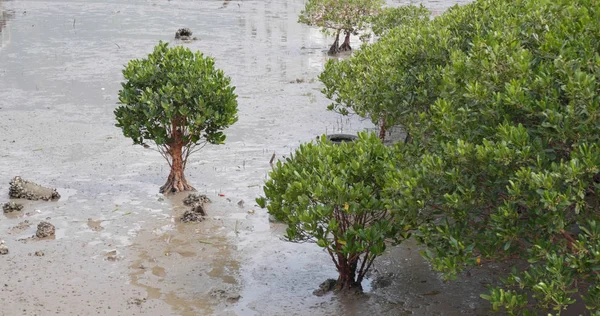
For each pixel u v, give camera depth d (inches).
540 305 315.0
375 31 1117.7
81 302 397.7
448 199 321.1
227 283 424.2
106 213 526.6
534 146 307.1
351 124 775.7
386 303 400.8
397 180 344.8
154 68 556.1
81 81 964.6
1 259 448.1
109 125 761.0
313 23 1200.8
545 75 327.6
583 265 288.5
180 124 558.6
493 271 435.8
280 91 924.0
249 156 661.9
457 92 381.7
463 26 566.9
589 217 316.8
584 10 408.8
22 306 391.9
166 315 386.0
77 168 626.8
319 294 410.3
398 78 536.1
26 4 1705.2
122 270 438.0
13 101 855.7
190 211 519.2
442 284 423.2
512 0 580.1
